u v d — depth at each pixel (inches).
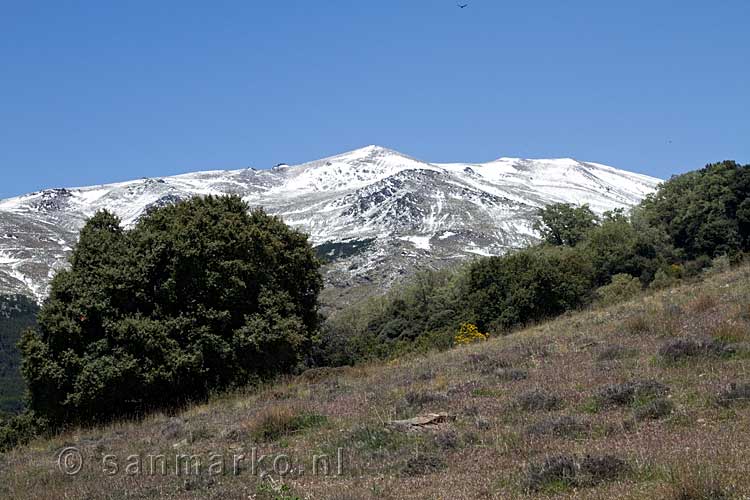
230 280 1070.4
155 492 439.2
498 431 454.0
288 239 1300.4
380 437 484.7
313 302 1346.0
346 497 359.3
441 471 398.9
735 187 2659.9
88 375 949.2
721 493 283.9
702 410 427.2
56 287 1010.1
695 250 2652.6
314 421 583.2
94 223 1109.1
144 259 1028.5
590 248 2532.0
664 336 678.5
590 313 1004.6
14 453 736.3
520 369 649.0
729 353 552.4
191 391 1020.5
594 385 536.1
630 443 380.5
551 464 346.3
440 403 566.3
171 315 1031.6
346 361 2053.4
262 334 1063.0
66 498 454.0
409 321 2399.1
